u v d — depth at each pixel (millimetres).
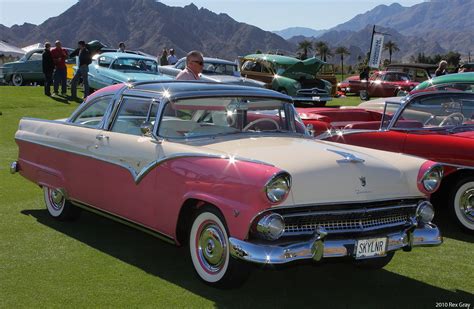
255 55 21922
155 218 4637
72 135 5598
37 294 4148
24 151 6344
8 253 5039
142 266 4801
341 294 4371
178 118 4805
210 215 4172
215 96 4965
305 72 21016
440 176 4484
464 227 6105
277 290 4406
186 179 4289
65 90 19422
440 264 5137
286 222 3900
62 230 5797
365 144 6777
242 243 3818
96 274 4582
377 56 25484
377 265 4906
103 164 5160
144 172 4664
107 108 5363
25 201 6941
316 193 3936
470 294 4426
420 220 4449
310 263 3947
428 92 6758
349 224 4121
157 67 17719
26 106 16266
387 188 4254
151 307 3971
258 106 5191
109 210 5176
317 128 7695
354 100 25000
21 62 23562
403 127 6613
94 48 23219
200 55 7500
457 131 6555
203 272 4348
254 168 3854
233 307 4020
